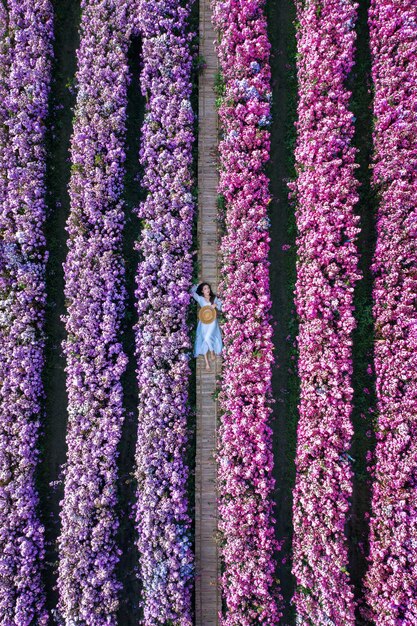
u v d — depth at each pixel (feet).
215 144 36.17
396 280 33.12
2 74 35.24
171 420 33.01
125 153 35.78
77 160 34.12
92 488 31.81
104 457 32.53
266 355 32.65
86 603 30.76
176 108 33.99
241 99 33.99
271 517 32.73
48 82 35.73
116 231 33.88
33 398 33.53
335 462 32.04
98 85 34.45
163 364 33.47
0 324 33.73
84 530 31.71
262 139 33.45
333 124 33.24
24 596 31.22
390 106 34.37
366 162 36.09
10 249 33.60
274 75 37.14
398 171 33.50
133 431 35.12
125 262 34.68
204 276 35.76
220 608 32.71
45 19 36.06
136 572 33.47
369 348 34.73
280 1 37.70
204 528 33.99
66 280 34.76
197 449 34.55
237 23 34.19
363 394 34.76
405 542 30.78
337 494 31.76
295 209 35.68
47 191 36.04
